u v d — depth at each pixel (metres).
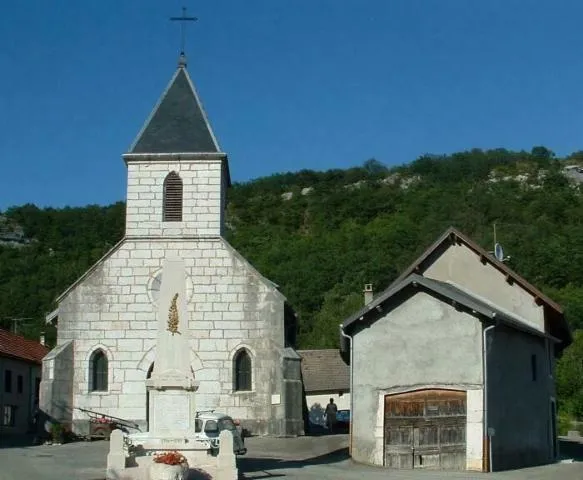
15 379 44.88
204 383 34.88
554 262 80.62
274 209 124.12
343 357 30.16
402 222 100.88
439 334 25.31
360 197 116.94
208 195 36.38
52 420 33.97
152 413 21.27
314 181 144.38
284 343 35.31
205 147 36.75
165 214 36.31
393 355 25.75
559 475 23.12
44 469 22.78
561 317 32.12
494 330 25.72
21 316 74.31
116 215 104.00
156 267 35.78
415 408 25.22
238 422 34.56
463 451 24.39
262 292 35.53
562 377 59.91
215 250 35.94
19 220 110.12
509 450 26.03
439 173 149.75
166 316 21.94
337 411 47.97
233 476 19.98
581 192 117.44
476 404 24.47
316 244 95.38
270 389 34.78
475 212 99.62
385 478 21.30
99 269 35.81
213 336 35.22
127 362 35.06
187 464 19.50
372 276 83.12
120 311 35.47
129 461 20.23
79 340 35.25
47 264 86.69
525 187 125.56
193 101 38.22
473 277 31.34
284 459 26.83
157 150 36.66
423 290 25.69
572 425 52.72
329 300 81.12
